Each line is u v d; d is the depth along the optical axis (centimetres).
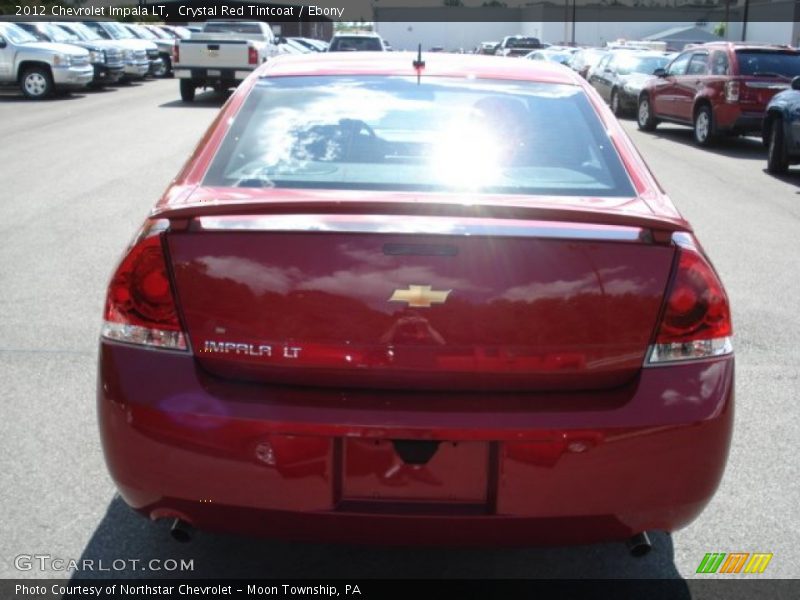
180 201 284
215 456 256
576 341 257
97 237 781
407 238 254
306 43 3584
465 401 255
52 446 402
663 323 261
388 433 251
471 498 258
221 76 2127
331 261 255
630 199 299
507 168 315
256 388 260
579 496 256
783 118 1238
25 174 1089
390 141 329
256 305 257
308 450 253
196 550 328
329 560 323
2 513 347
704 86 1587
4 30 2161
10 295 618
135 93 2409
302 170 311
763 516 357
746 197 1074
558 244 256
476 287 254
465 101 357
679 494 262
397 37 6034
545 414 253
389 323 254
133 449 262
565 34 6250
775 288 679
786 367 517
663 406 258
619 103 2188
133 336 267
